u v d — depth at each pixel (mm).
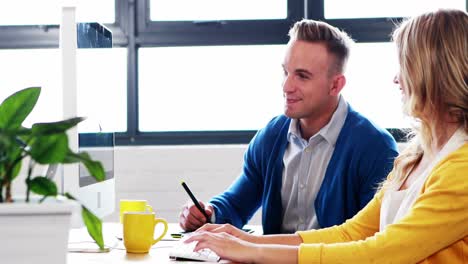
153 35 3391
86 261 1340
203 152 3195
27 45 3334
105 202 1800
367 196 1872
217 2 3412
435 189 1224
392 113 3350
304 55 1931
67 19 1496
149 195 3191
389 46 3348
